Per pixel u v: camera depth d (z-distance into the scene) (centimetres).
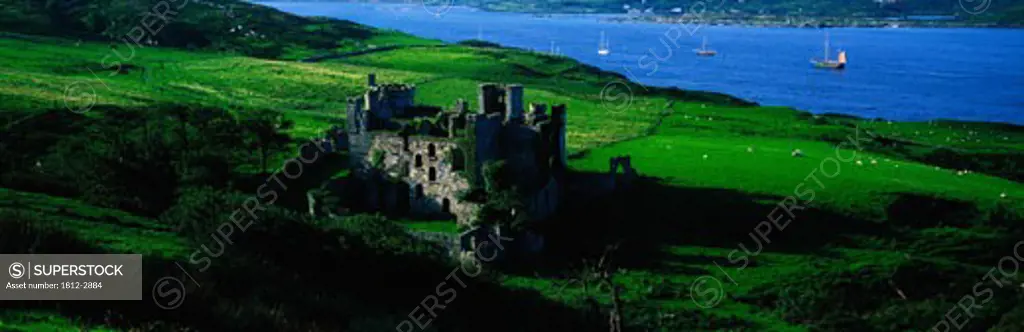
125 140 12862
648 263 11475
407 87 14550
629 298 10150
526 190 12506
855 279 11025
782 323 9931
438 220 12381
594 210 13150
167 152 12512
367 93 13300
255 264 8181
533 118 13312
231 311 6762
